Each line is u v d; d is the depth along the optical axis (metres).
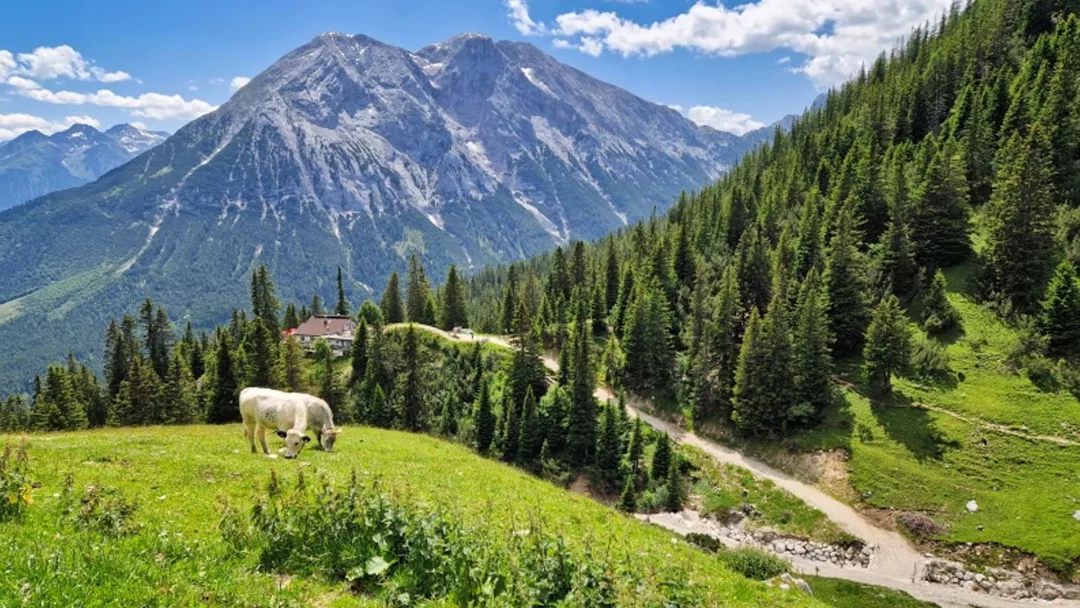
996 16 140.12
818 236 98.06
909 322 80.06
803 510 62.91
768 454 74.50
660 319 94.56
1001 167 89.62
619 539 20.03
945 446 63.28
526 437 81.81
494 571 11.20
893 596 48.75
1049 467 57.09
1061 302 67.50
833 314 84.31
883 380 73.50
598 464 77.31
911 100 132.12
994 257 78.06
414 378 92.62
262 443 25.23
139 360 88.12
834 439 70.44
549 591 10.75
